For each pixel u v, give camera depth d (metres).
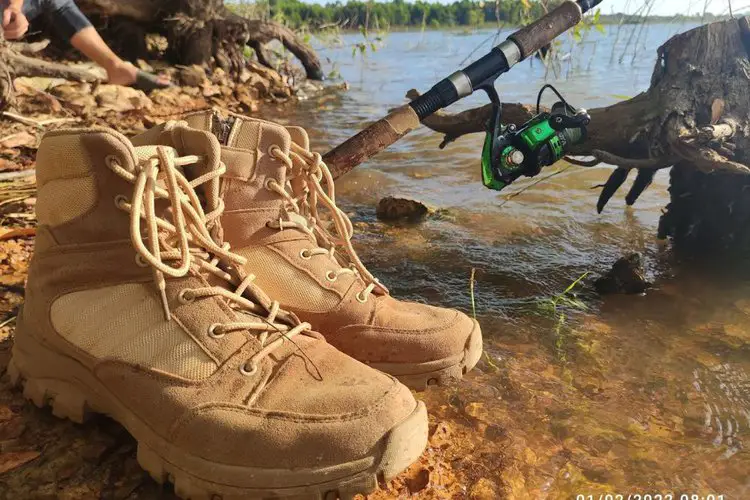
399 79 7.86
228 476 0.93
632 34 7.58
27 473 1.04
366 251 2.19
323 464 0.92
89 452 1.08
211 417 0.94
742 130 2.02
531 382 1.41
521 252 2.20
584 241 2.29
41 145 1.07
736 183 2.15
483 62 1.72
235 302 1.08
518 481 1.11
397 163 3.37
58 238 1.08
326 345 1.11
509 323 1.70
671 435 1.24
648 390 1.39
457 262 2.11
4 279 1.77
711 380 1.43
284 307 1.25
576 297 1.86
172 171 1.00
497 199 2.76
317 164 1.32
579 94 5.46
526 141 1.77
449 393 1.37
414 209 2.56
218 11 6.72
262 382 0.99
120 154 1.01
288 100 6.44
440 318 1.30
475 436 1.23
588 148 2.17
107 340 1.03
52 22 3.72
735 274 2.01
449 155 3.51
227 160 1.20
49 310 1.09
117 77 3.87
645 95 2.16
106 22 6.14
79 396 1.09
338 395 0.97
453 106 5.10
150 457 0.99
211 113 1.21
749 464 1.16
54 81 4.63
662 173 3.12
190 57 6.35
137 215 0.98
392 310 1.30
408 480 1.10
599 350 1.56
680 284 1.94
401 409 0.97
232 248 1.24
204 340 1.00
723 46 2.04
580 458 1.17
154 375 0.98
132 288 1.05
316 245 1.34
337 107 5.89
